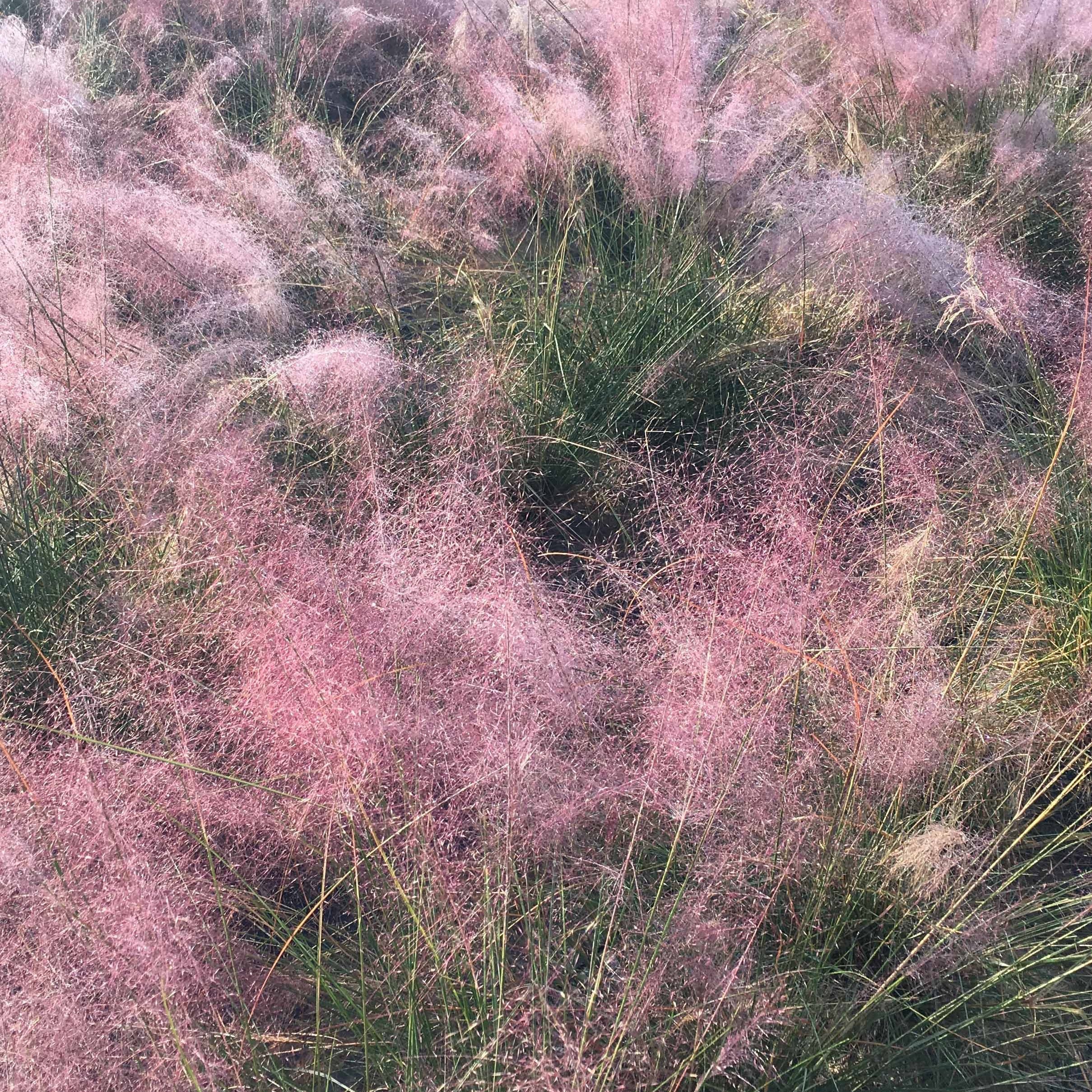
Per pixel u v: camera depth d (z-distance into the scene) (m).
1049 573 2.68
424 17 5.23
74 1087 1.64
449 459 2.91
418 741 2.13
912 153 4.28
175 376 3.15
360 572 2.52
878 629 2.41
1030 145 4.11
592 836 2.09
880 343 3.41
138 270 3.60
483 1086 1.62
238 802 2.12
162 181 4.32
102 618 2.55
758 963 1.90
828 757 2.21
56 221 3.68
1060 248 3.96
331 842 2.10
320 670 2.23
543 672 2.19
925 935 1.90
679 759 2.09
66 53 4.88
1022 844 2.22
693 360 3.37
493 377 3.19
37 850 1.88
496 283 3.85
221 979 1.87
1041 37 4.57
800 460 2.86
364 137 4.87
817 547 2.49
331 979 1.88
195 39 5.14
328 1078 1.72
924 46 4.45
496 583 2.37
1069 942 2.03
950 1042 1.89
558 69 4.62
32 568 2.59
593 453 3.19
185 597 2.56
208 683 2.40
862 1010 1.79
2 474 2.85
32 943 1.78
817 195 3.65
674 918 1.86
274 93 4.96
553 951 1.89
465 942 1.79
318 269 3.86
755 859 1.97
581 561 2.98
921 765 2.15
